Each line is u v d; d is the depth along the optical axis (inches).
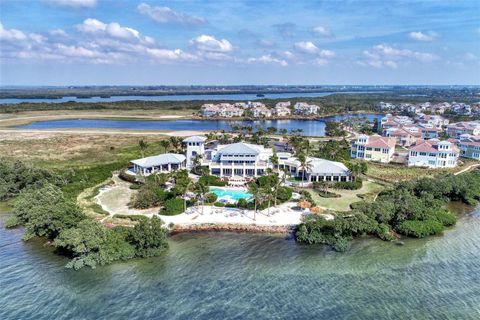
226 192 3873.0
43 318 1907.0
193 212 3275.1
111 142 6909.5
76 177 4224.9
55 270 2361.0
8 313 1942.7
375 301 2091.5
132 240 2596.0
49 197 3073.3
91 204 3427.7
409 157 5374.0
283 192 3585.1
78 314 1937.7
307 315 1956.2
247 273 2362.2
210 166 4416.8
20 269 2367.1
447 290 2207.2
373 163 5477.4
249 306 2021.4
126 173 4441.4
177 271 2368.4
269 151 4943.4
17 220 3038.9
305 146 5757.9
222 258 2549.2
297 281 2277.3
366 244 2792.8
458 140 6555.1
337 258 2576.3
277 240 2839.6
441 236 2957.7
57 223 2623.0
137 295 2106.3
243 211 3312.0
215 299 2079.2
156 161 4468.5
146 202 3319.4
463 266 2486.5
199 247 2709.2
